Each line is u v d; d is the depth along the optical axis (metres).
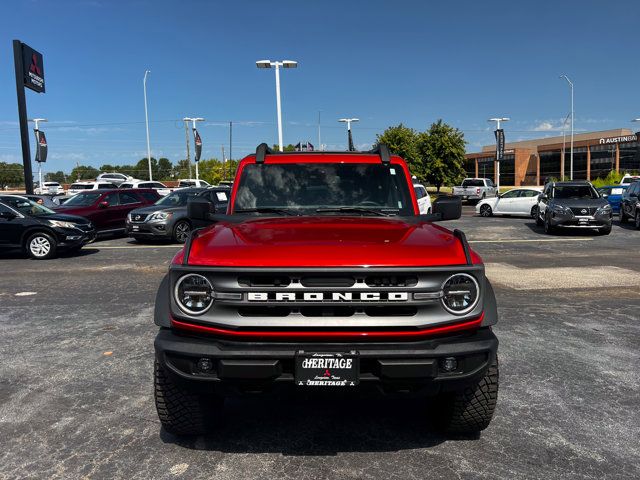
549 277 9.38
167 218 15.01
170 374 2.99
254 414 3.92
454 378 2.91
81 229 13.05
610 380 4.50
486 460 3.23
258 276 2.88
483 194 40.09
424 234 3.35
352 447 3.41
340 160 4.44
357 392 2.92
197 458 3.27
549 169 75.31
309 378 2.82
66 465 3.19
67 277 9.72
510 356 5.11
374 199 4.26
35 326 6.30
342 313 2.89
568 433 3.57
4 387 4.41
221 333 2.91
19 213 12.48
